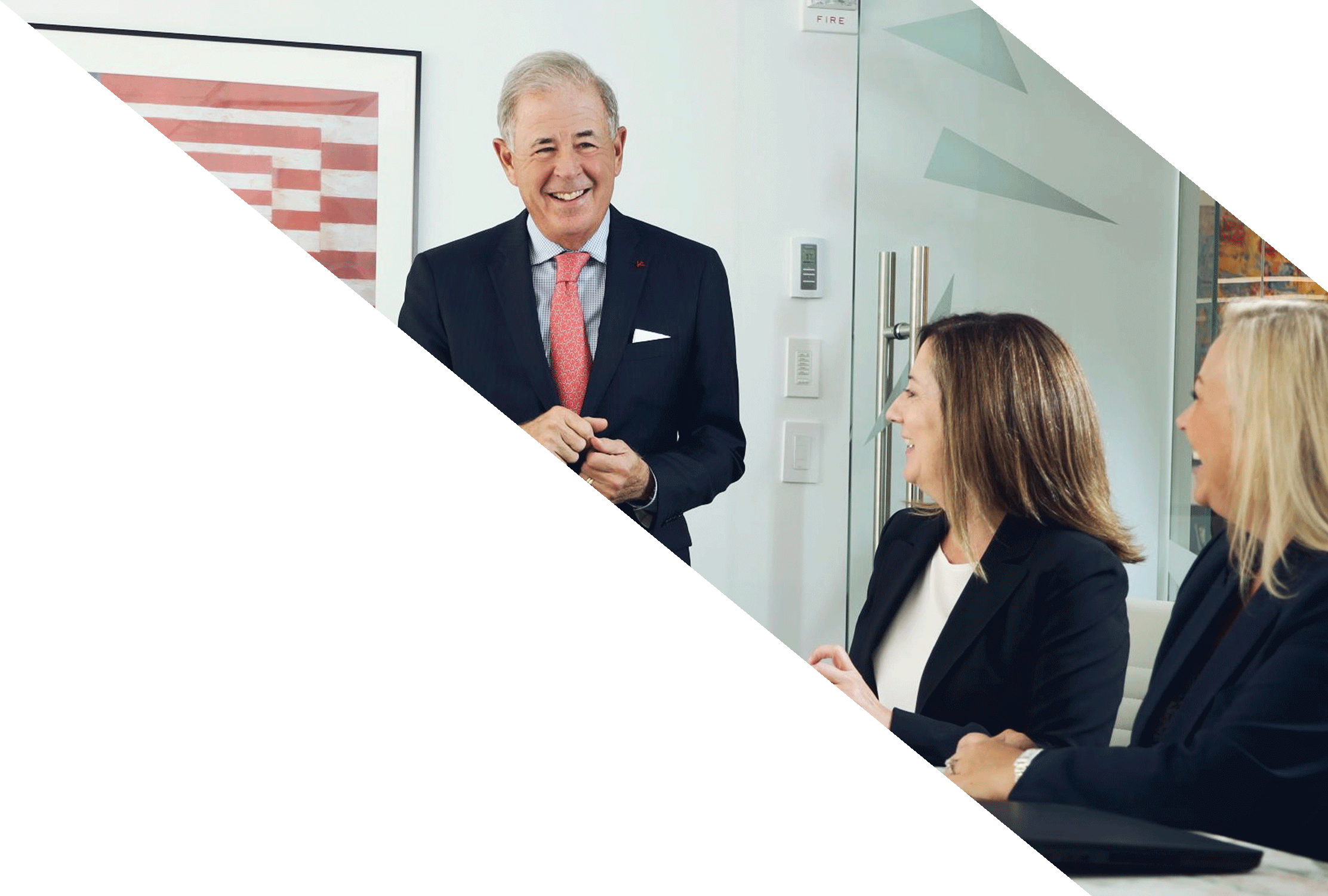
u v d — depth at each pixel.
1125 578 1.66
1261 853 1.54
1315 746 1.50
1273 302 1.54
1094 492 1.69
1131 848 1.65
